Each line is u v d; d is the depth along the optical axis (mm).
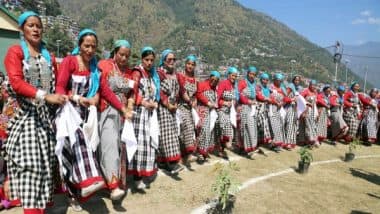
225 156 8672
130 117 5070
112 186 4754
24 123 3932
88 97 4609
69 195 4832
